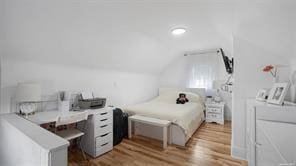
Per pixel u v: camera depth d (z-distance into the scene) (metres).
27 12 1.48
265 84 2.06
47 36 1.82
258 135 1.50
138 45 2.89
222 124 3.80
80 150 2.44
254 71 2.12
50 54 2.09
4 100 1.90
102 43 2.37
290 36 1.66
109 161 2.16
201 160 2.16
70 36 1.97
